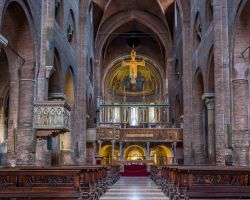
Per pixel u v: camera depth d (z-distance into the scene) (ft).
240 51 59.36
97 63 139.33
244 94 59.21
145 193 46.75
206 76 78.38
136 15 142.10
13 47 55.88
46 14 61.11
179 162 115.65
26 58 56.34
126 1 136.15
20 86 56.13
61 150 82.99
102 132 112.57
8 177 29.55
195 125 92.68
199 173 27.27
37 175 26.71
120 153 114.73
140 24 151.64
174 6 128.06
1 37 44.60
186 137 97.19
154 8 137.39
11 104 55.57
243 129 58.90
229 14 62.54
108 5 132.26
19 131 54.90
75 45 90.53
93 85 134.41
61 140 83.51
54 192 27.32
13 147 54.29
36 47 57.31
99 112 139.13
